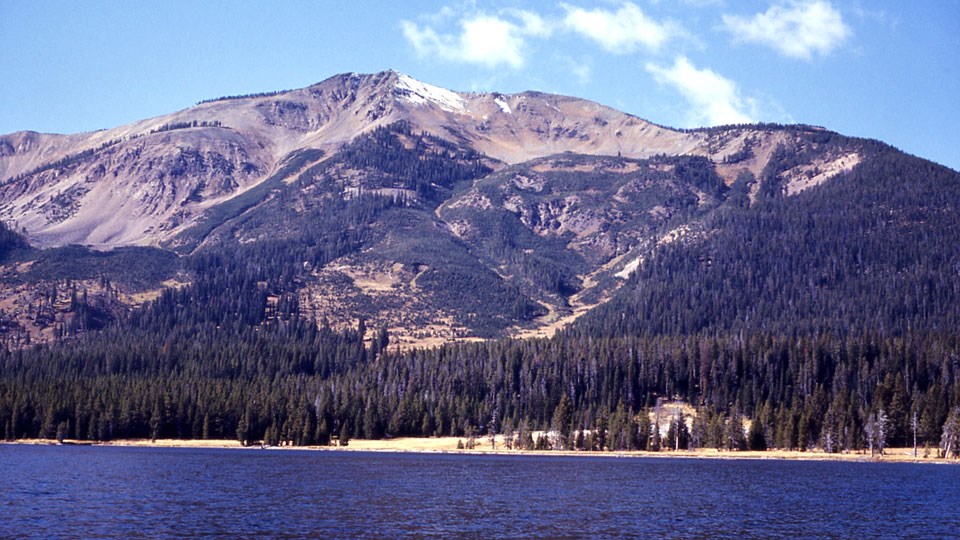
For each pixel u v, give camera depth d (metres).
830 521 136.75
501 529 124.06
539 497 157.62
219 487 162.38
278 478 180.62
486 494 160.62
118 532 116.00
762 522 134.62
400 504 145.38
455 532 121.25
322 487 166.38
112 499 143.38
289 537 115.38
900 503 156.88
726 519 136.75
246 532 117.94
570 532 123.00
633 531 124.81
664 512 142.38
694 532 125.31
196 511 133.38
